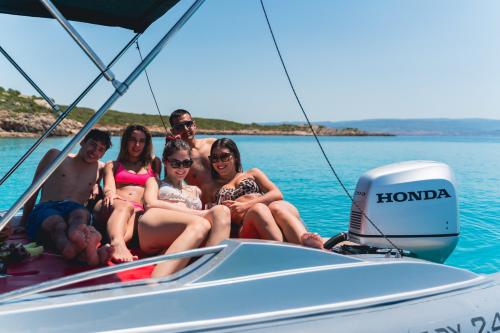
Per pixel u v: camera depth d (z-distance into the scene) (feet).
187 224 8.46
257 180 11.25
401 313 6.98
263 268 6.70
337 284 6.95
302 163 64.34
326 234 22.30
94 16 11.41
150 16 11.44
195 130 13.43
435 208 10.80
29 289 5.91
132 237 10.45
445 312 7.25
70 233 8.27
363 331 6.59
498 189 37.24
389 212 10.67
